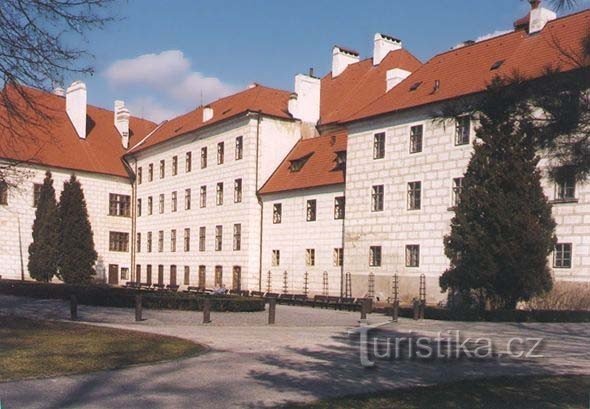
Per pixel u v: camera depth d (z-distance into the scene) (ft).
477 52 121.80
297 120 165.48
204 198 176.55
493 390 38.52
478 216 87.35
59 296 120.78
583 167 23.50
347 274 128.98
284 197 151.02
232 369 45.85
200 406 34.12
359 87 168.96
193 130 179.01
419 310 87.86
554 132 23.81
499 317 83.05
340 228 135.03
